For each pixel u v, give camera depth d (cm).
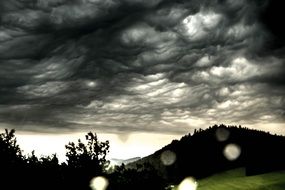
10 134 830
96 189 855
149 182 895
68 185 844
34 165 832
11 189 798
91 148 889
